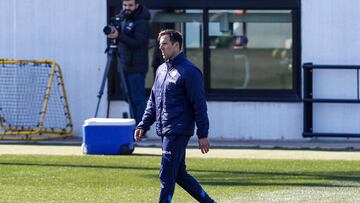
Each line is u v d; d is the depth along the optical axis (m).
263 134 48.88
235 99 48.78
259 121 48.81
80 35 49.50
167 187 27.39
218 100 48.88
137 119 47.00
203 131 27.33
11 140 48.59
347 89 48.22
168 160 27.41
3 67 49.75
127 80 47.00
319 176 36.38
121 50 46.72
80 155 42.56
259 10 49.12
